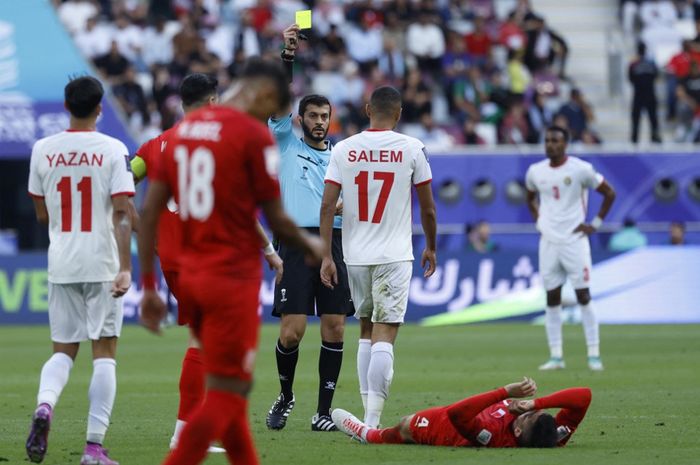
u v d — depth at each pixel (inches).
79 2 4018.2
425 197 1194.6
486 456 1038.4
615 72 4173.2
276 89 822.5
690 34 4291.3
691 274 3120.1
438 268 3117.6
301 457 1059.9
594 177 2009.1
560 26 4394.7
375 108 1200.8
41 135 3324.3
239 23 4099.4
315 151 1338.6
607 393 1582.2
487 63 4020.7
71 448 1135.6
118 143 1040.2
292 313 1277.1
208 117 796.6
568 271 1975.9
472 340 2596.0
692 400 1499.8
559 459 1020.5
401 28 4092.0
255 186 786.2
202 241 789.9
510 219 3353.8
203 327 789.2
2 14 3408.0
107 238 1034.7
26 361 2170.3
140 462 1042.7
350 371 1961.1
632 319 3105.3
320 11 4033.0
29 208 3651.6
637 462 1006.4
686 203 3371.1
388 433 1130.0
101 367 1027.3
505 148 3432.6
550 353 2166.6
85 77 1041.5
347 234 1200.8
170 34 3922.2
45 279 3144.7
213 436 762.2
